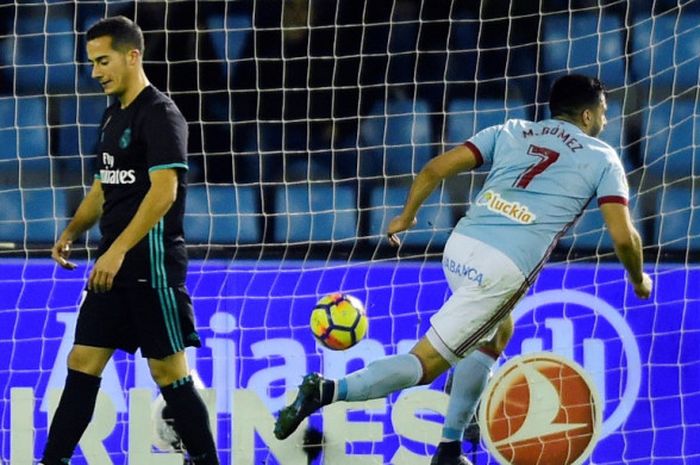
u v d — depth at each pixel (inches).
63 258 743.1
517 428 831.1
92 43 678.5
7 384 840.9
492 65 1011.3
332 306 713.6
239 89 1010.1
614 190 663.8
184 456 821.9
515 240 666.2
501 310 672.4
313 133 997.8
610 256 857.5
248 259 907.4
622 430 832.3
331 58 1013.8
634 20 994.7
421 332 852.0
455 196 938.7
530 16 1007.0
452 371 830.5
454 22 1015.6
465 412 732.7
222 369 843.4
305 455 826.8
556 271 850.8
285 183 972.6
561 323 844.0
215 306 855.7
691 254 888.9
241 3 1013.8
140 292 684.1
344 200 972.6
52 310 856.3
